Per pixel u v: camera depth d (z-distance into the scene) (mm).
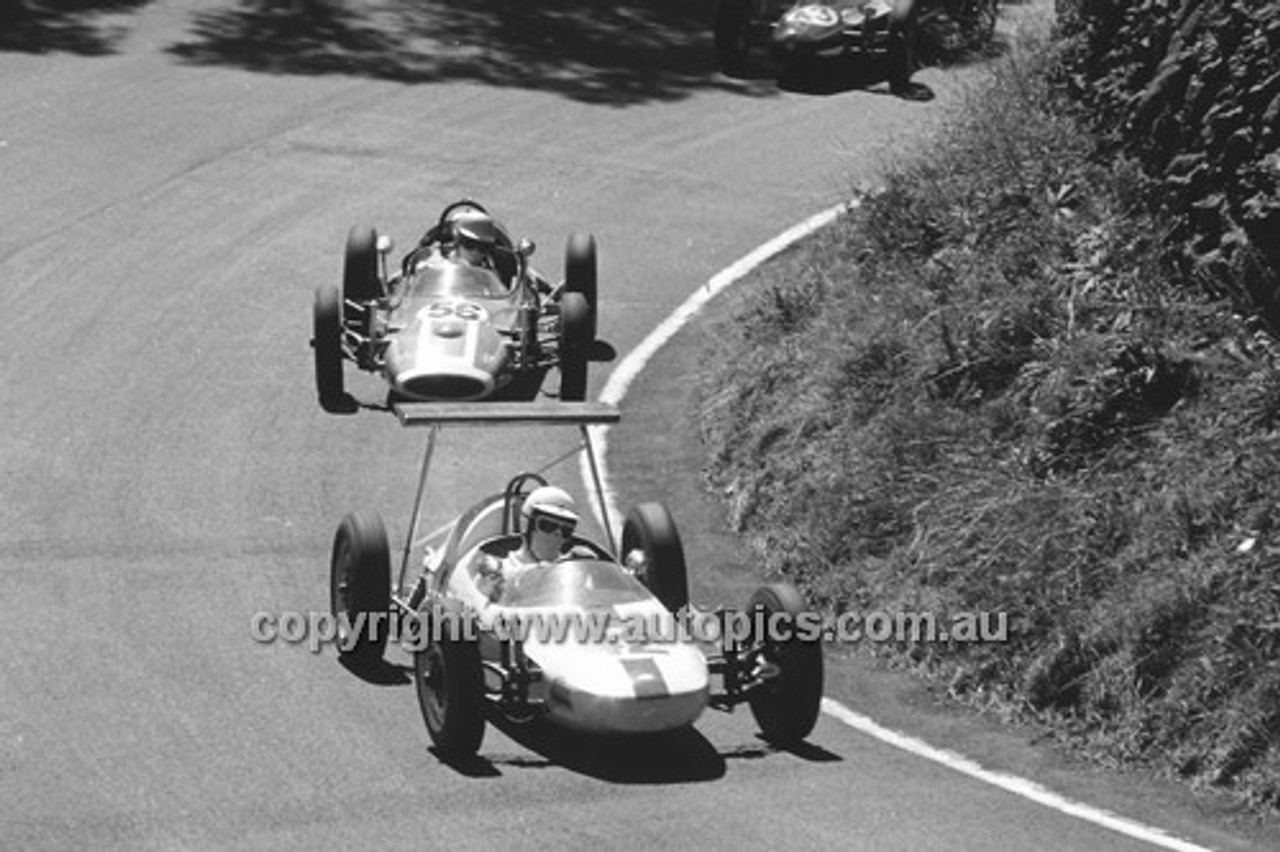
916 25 112188
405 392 73062
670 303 86062
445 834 44750
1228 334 64688
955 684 56438
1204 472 59000
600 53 119312
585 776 48438
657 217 95250
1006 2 128250
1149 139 72500
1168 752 52000
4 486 67188
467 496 68375
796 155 102875
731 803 47062
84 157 99312
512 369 74875
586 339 75375
